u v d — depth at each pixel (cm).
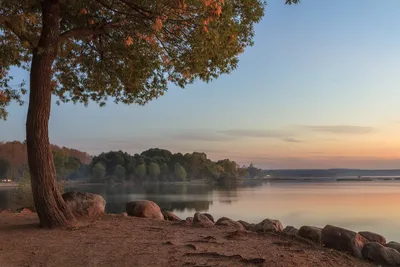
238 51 1123
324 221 2961
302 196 6919
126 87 1359
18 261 655
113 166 13475
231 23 958
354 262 730
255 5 1065
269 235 892
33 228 938
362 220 3033
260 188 10988
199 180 15100
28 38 1048
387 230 2444
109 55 1283
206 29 862
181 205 4931
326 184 14950
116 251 711
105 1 1011
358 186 12631
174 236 861
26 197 1555
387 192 8300
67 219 971
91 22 1041
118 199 6006
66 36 1060
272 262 638
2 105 1388
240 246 769
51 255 689
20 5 986
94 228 945
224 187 11600
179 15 913
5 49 1120
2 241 796
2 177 9481
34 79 950
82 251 713
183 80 1244
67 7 1066
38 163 942
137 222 1063
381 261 754
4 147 9669
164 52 1170
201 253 680
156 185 12488
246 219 3083
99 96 1443
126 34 1081
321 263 678
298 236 870
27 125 947
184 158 15438
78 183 12188
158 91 1382
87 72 1369
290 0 862
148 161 14300
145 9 924
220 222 1118
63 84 1409
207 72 1131
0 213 1288
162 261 643
